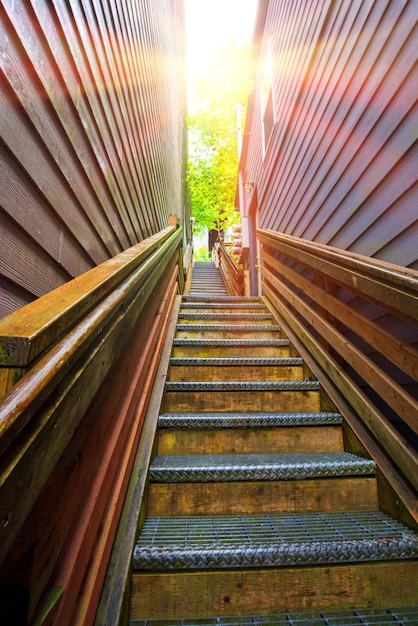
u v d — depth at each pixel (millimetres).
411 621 989
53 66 1189
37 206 1071
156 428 1640
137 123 2662
